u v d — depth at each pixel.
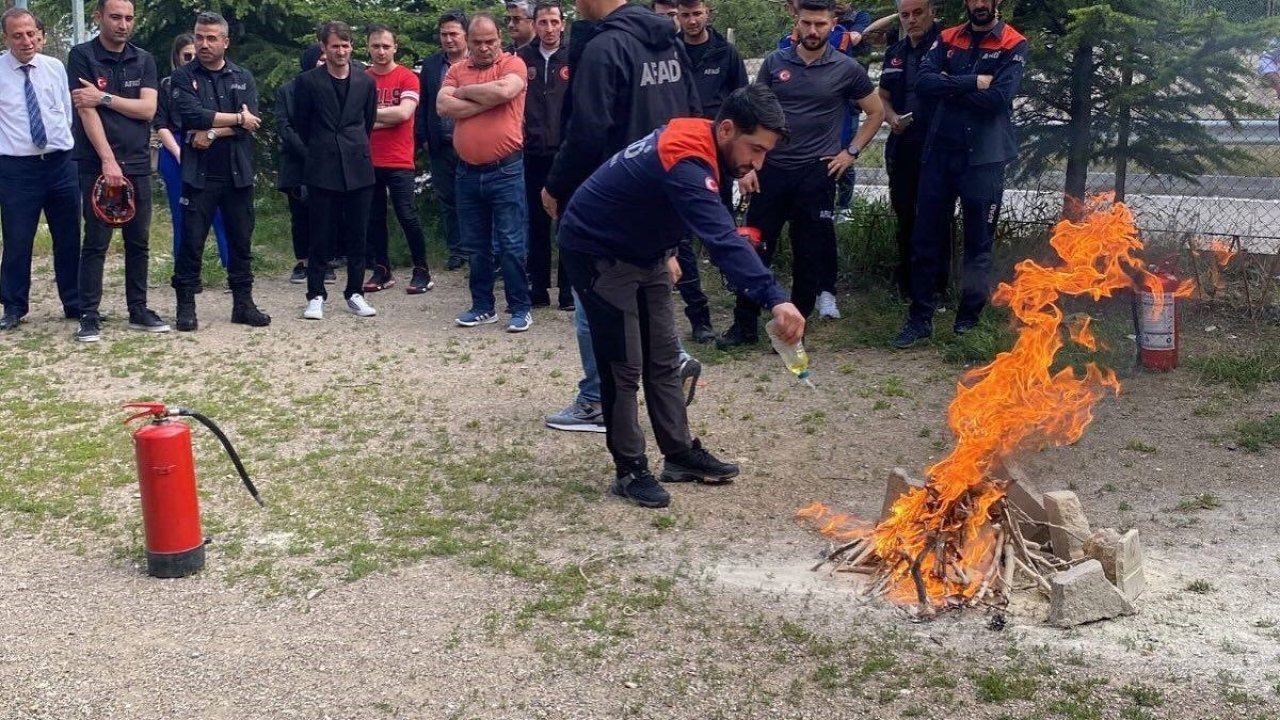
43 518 5.59
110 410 7.17
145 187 8.86
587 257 5.30
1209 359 7.37
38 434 6.75
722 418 6.86
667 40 6.07
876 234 9.76
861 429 6.62
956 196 8.03
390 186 10.25
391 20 13.61
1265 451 6.09
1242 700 3.79
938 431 6.55
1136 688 3.87
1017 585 4.63
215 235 11.44
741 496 5.71
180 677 4.14
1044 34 8.73
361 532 5.34
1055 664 4.04
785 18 17.23
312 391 7.54
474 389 7.52
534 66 9.20
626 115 5.97
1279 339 7.83
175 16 14.20
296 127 9.26
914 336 8.11
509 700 3.93
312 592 4.73
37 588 4.85
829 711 3.81
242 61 14.00
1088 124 8.75
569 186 6.07
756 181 7.89
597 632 4.35
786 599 4.57
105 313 9.60
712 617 4.43
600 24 6.02
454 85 8.58
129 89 8.61
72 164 9.02
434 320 9.39
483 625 4.43
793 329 4.65
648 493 5.57
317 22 13.73
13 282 9.02
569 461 6.21
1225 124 8.80
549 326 9.09
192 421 6.93
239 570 4.98
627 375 5.46
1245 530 5.19
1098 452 6.15
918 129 8.52
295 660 4.23
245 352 8.47
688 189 4.86
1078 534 4.68
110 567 5.05
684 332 8.77
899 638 4.25
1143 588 4.62
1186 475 5.84
